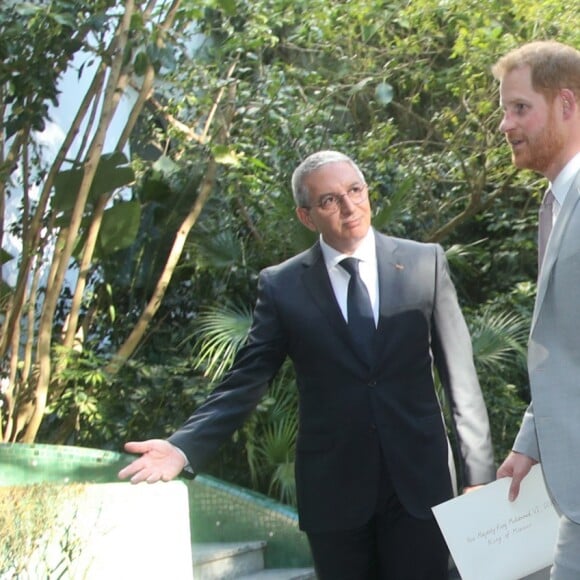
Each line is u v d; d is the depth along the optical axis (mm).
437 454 3227
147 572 3418
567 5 6941
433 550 3215
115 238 7199
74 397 6531
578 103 2572
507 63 2631
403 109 8156
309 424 3275
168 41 6520
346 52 7902
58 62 6340
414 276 3266
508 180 7770
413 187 7965
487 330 6871
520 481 2820
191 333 7582
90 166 6301
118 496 3418
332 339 3217
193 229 7703
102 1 6285
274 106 7312
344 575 3285
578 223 2473
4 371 6723
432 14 7305
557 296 2496
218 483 6051
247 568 5766
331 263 3299
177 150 8180
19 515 3195
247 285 7680
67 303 7812
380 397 3193
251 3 7297
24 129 6629
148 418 6895
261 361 3312
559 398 2479
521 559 2820
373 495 3201
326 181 3227
